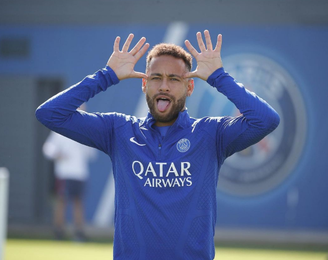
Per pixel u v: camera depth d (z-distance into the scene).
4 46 42.22
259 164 39.00
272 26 39.66
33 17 41.81
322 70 39.19
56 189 38.28
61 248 33.69
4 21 42.03
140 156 12.10
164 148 12.12
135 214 11.93
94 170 40.88
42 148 44.09
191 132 12.23
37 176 43.94
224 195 39.28
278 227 38.97
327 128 38.84
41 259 29.23
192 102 39.03
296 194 38.88
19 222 42.91
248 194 39.09
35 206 43.59
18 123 43.00
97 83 12.63
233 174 39.22
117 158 12.43
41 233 40.50
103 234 39.75
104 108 40.78
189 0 40.19
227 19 39.94
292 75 39.31
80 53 41.53
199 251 11.80
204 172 12.04
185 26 40.25
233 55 39.75
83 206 40.91
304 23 39.44
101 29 41.28
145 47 12.84
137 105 40.69
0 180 18.58
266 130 11.96
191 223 11.82
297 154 39.00
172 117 12.35
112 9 40.97
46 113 12.27
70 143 37.59
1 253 18.67
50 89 43.56
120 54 12.81
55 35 41.72
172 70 12.23
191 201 11.87
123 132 12.48
